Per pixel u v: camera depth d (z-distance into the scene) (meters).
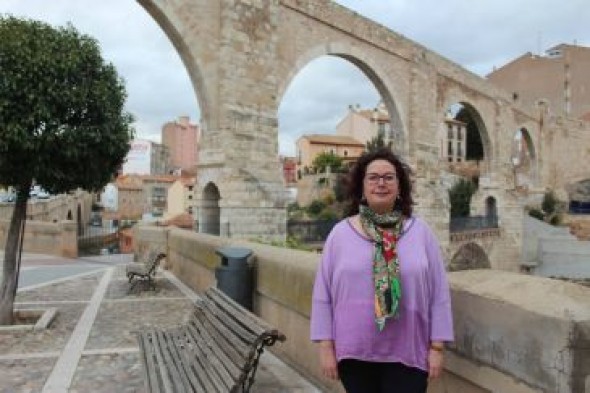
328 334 3.47
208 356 5.12
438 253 3.44
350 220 3.53
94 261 22.25
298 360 6.48
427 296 3.34
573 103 79.00
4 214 27.77
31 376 6.55
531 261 51.03
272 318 7.40
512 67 84.00
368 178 3.47
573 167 70.31
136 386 6.19
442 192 37.09
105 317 10.21
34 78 8.74
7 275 9.55
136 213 79.19
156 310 10.93
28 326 9.05
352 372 3.38
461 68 41.69
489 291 3.44
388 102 33.62
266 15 22.69
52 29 9.22
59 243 24.11
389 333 3.29
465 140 84.62
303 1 26.08
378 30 31.59
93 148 9.53
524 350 3.05
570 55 79.69
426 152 35.94
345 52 29.16
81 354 7.54
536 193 62.38
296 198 73.50
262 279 7.81
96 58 9.48
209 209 21.73
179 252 15.65
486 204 48.75
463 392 3.65
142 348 6.04
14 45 8.66
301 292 6.33
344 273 3.36
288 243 20.81
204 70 20.67
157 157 116.31
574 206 67.38
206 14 20.75
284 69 25.38
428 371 3.33
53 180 9.56
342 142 89.75
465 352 3.58
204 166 21.50
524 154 77.44
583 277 46.75
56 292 13.24
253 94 22.00
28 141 8.73
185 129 137.00
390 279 3.26
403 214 3.53
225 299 5.71
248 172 21.34
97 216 66.00
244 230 20.98
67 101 8.98
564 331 2.76
